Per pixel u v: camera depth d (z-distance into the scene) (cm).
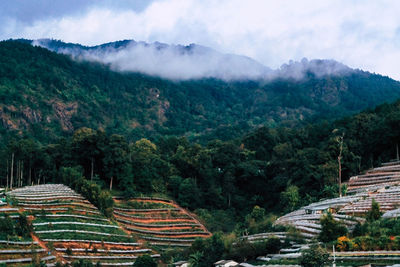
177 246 13012
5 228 9956
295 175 16025
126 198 15200
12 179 15550
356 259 7281
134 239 12331
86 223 12044
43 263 8956
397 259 6900
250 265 8550
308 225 10288
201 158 17762
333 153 15750
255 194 17400
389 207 10525
